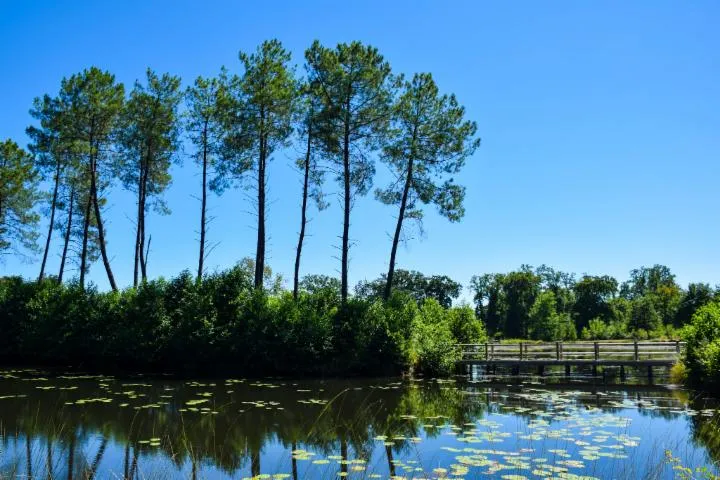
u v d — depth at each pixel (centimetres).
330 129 2388
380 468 790
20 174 3052
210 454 903
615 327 5403
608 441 928
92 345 2244
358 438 1012
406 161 2559
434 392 1705
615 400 1486
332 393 1653
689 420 1132
